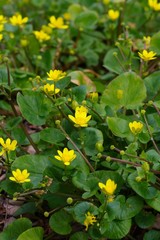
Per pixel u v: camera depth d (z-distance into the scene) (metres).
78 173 0.63
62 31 1.05
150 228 0.68
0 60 0.78
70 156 0.60
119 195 0.63
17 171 0.61
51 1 1.23
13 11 1.19
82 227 0.67
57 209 0.65
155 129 0.71
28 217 0.72
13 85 0.75
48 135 0.67
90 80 0.86
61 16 1.17
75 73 0.85
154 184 0.63
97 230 0.61
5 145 0.64
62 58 1.05
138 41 0.98
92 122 0.70
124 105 0.75
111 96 0.75
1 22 0.95
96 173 0.64
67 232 0.63
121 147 0.71
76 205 0.60
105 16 1.13
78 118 0.63
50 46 1.05
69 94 0.72
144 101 0.78
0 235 0.64
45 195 0.66
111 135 0.72
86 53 1.07
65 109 0.72
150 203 0.62
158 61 0.89
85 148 0.67
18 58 1.02
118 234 0.61
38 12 1.17
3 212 0.73
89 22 1.07
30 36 0.99
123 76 0.75
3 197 0.74
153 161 0.64
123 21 1.10
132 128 0.64
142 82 0.74
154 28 1.13
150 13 1.12
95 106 0.72
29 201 0.70
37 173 0.66
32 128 0.90
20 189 0.65
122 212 0.62
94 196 0.65
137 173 0.63
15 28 1.01
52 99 0.69
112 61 0.92
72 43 1.07
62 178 0.62
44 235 0.68
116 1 1.13
